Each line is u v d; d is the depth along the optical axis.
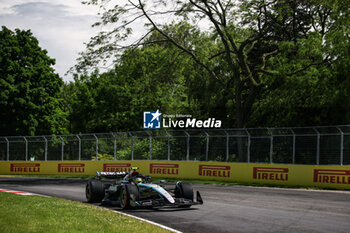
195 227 9.52
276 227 9.49
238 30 32.09
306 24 34.12
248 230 9.16
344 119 27.30
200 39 34.00
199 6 31.98
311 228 9.36
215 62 39.12
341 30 25.23
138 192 11.95
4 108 43.03
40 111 45.19
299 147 21.72
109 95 50.19
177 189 12.77
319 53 27.75
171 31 34.16
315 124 29.16
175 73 35.78
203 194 16.86
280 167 22.14
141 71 40.56
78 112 59.53
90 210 11.25
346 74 24.92
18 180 27.11
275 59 32.62
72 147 32.59
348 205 13.34
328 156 20.44
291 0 29.89
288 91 28.77
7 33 44.38
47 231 8.01
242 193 17.31
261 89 36.62
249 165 23.64
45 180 27.03
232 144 24.88
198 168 26.34
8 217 9.49
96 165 30.95
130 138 30.25
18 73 43.62
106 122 49.31
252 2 29.33
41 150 33.81
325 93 26.70
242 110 34.88
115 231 8.27
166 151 28.36
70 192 18.27
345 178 19.39
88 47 31.92
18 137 34.66
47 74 46.16
